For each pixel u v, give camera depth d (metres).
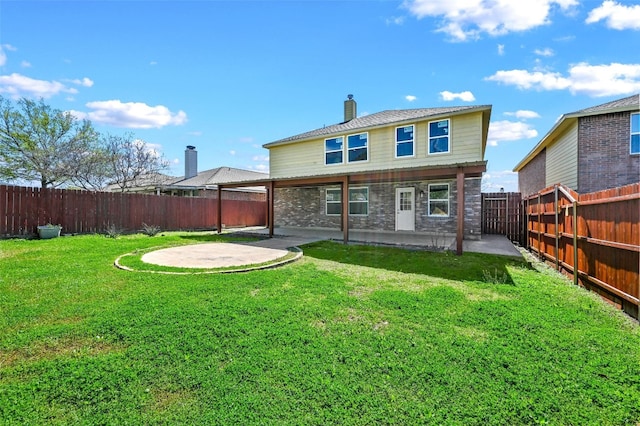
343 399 2.22
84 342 3.02
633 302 3.75
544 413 2.09
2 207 9.77
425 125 12.21
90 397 2.22
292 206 16.34
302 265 6.69
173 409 2.12
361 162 13.68
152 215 14.03
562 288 5.04
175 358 2.73
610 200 4.28
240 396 2.24
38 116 17.33
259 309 3.88
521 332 3.28
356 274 5.89
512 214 12.38
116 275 5.48
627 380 2.44
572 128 10.70
